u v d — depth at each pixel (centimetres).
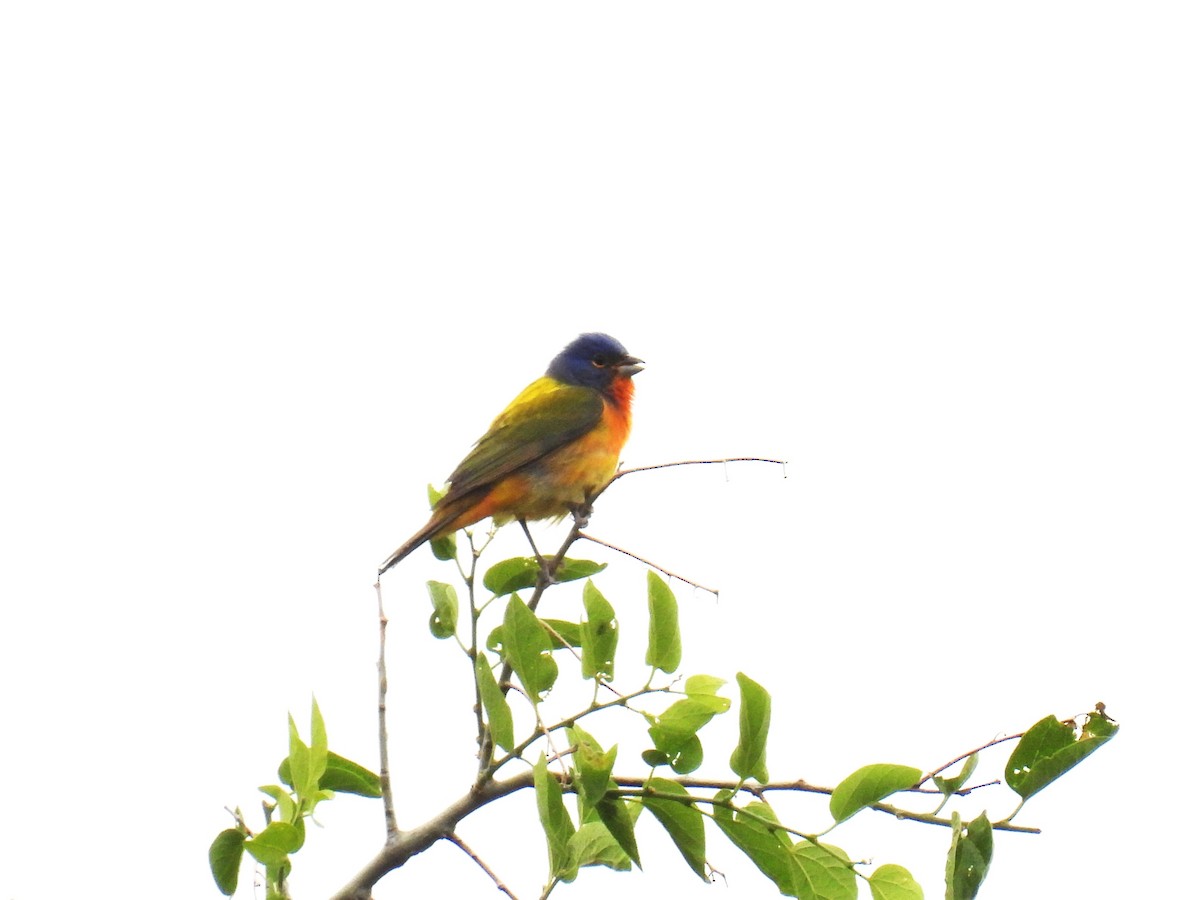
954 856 769
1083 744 801
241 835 841
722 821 846
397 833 876
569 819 813
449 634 1044
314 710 883
